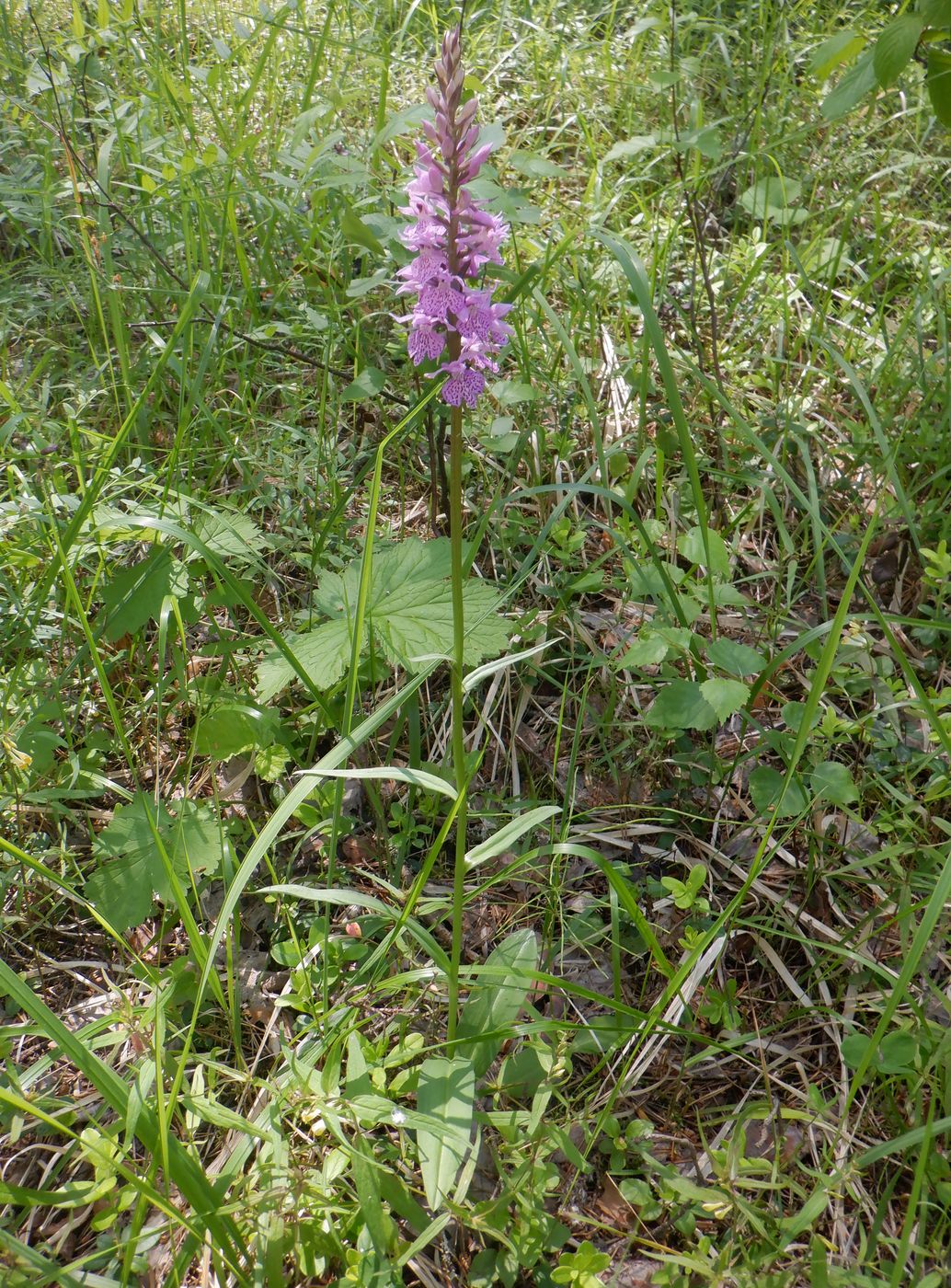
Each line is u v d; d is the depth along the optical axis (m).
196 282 0.50
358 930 0.41
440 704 0.50
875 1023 0.39
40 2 0.84
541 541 0.47
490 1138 0.35
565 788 0.48
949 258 0.69
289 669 0.45
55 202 0.72
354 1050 0.34
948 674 0.51
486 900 0.45
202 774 0.48
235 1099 0.38
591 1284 0.30
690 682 0.43
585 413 0.60
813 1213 0.30
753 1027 0.40
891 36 0.41
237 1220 0.31
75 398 0.58
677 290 0.66
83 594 0.52
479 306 0.30
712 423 0.60
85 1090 0.38
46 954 0.43
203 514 0.51
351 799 0.48
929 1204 0.32
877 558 0.56
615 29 0.92
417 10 0.86
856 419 0.62
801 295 0.68
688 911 0.44
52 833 0.45
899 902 0.41
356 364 0.60
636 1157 0.36
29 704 0.47
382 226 0.48
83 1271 0.31
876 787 0.46
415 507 0.59
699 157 0.69
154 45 0.76
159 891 0.40
